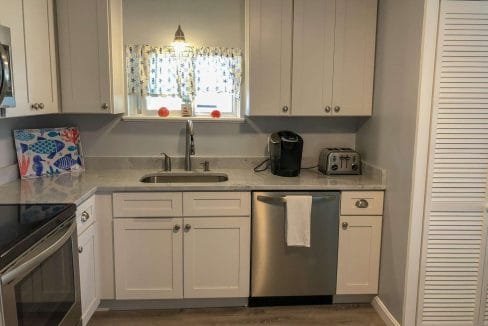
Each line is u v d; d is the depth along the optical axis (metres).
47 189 2.34
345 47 2.82
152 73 3.05
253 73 2.81
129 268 2.58
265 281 2.67
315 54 2.81
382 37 2.72
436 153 2.21
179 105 3.16
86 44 2.65
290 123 3.18
